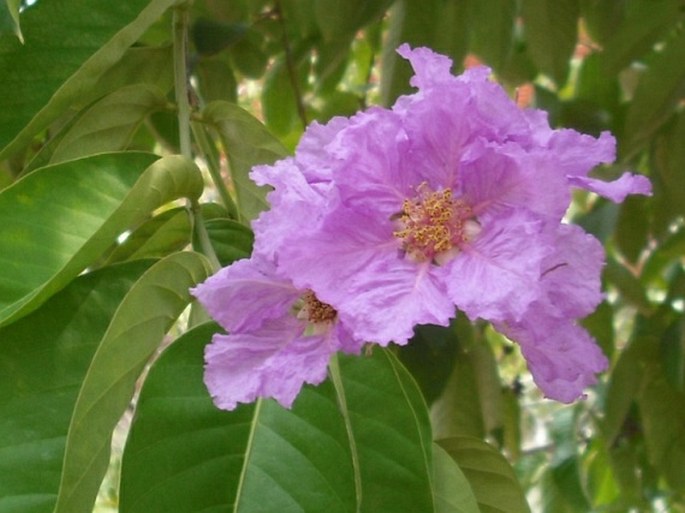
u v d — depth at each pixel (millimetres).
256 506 245
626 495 678
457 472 306
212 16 550
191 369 259
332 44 535
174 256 258
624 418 614
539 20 553
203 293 254
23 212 261
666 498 711
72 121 338
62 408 254
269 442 254
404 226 270
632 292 607
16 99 306
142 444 246
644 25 536
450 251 269
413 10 517
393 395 287
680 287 607
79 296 267
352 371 290
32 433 250
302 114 560
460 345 519
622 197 279
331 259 256
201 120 341
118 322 241
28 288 251
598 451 729
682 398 608
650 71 534
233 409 251
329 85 618
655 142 597
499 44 542
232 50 568
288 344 261
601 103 606
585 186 279
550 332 257
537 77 634
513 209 266
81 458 234
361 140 265
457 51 527
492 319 255
